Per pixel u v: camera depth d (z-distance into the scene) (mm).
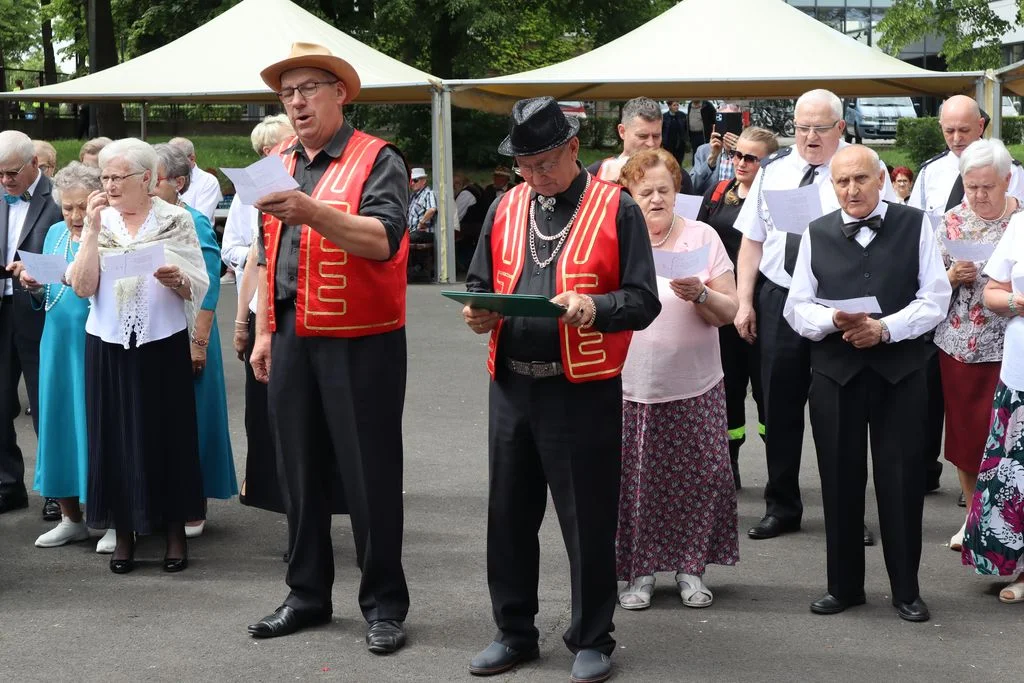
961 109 6617
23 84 39062
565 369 4137
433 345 11844
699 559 5129
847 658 4547
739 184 6699
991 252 5688
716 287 5082
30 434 8523
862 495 5004
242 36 16344
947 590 5352
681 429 5047
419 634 4816
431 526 6320
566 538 4316
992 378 5816
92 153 7348
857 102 32344
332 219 4223
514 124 4082
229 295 15406
